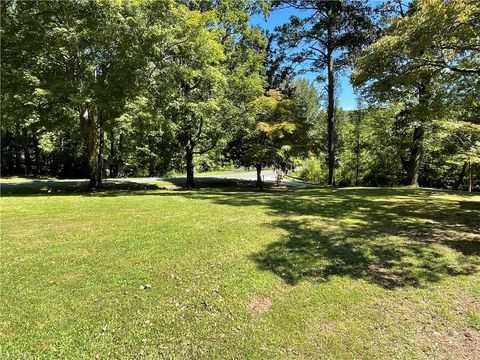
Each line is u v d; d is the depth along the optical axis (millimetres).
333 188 16047
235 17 16094
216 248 5457
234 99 16188
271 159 15281
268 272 4637
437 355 3180
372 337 3402
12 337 3107
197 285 4207
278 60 19312
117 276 4352
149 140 27141
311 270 4758
